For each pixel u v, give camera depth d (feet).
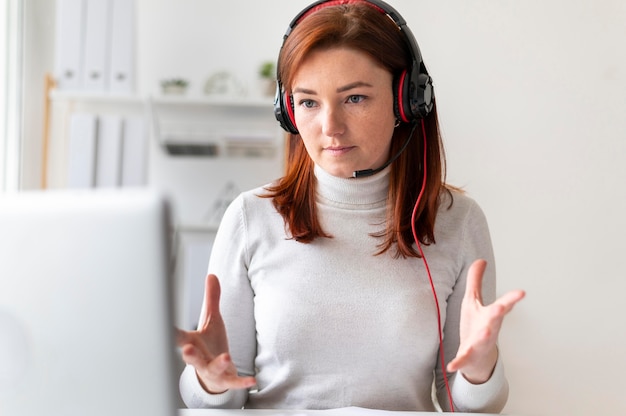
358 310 4.20
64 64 8.93
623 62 9.43
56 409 2.25
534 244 9.59
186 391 4.07
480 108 9.58
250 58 9.55
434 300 4.31
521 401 9.49
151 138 9.50
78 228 2.14
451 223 4.55
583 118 9.50
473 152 9.62
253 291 4.51
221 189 9.59
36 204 2.17
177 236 9.40
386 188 4.50
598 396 9.46
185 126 9.54
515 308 9.55
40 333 2.21
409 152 4.45
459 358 3.12
